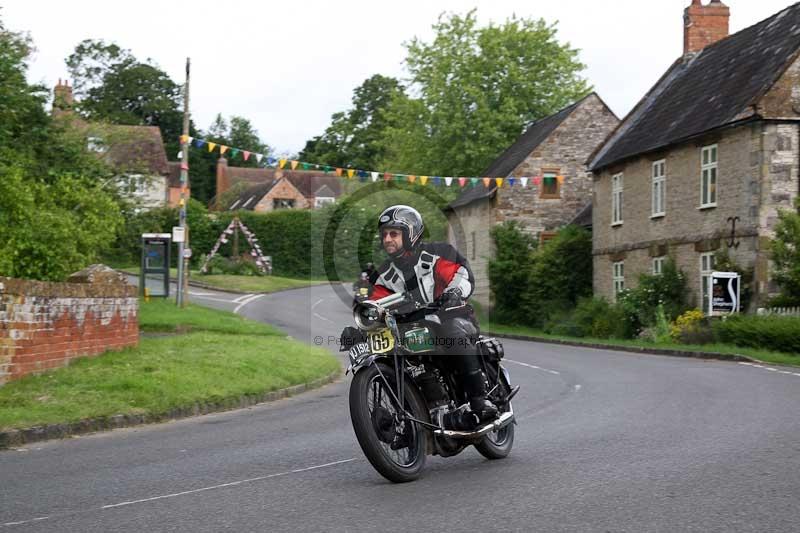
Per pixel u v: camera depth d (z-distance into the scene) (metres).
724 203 26.53
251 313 31.06
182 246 29.02
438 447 6.93
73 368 12.48
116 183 30.55
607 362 19.72
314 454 8.13
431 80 51.69
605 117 44.28
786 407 10.76
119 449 8.72
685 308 28.17
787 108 24.95
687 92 31.66
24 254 18.56
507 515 5.48
